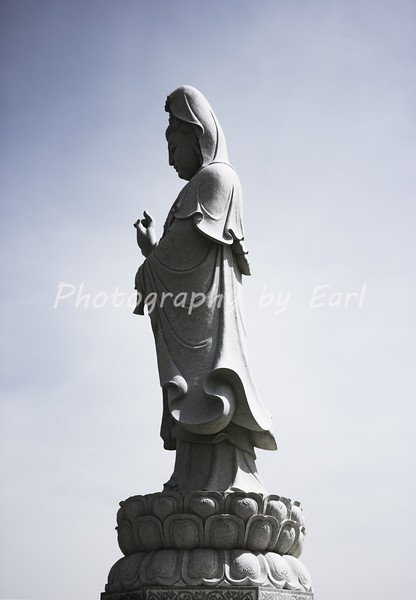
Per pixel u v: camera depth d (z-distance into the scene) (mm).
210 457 17531
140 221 20188
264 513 16375
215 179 18641
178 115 19594
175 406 17562
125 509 16812
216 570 15961
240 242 18625
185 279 18359
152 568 16125
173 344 18172
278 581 16234
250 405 17422
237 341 18109
